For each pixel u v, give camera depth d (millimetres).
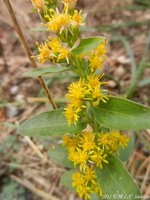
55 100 222
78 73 119
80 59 117
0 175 207
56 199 195
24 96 248
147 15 292
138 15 293
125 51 262
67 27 109
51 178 206
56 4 118
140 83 229
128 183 121
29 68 263
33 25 283
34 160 214
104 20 292
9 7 142
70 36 111
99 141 127
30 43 267
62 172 207
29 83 255
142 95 233
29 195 199
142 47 264
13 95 249
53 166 210
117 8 283
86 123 126
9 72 263
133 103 112
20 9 295
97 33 278
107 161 126
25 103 241
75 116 116
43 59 116
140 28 280
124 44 253
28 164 212
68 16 110
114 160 126
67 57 111
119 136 132
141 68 230
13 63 268
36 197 198
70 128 125
